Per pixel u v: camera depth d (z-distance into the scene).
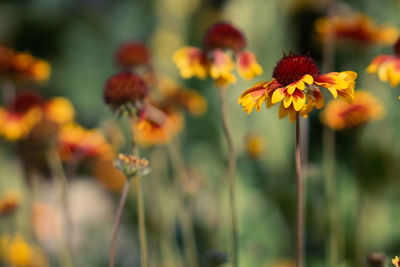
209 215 1.31
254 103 0.95
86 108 2.15
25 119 1.13
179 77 1.61
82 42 2.30
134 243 1.34
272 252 1.26
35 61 1.15
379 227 1.25
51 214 1.21
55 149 1.11
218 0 1.99
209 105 1.52
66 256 1.08
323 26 1.19
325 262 1.21
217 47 1.07
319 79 0.95
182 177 1.15
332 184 1.16
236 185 1.30
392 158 1.30
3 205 1.10
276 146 1.37
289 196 1.28
